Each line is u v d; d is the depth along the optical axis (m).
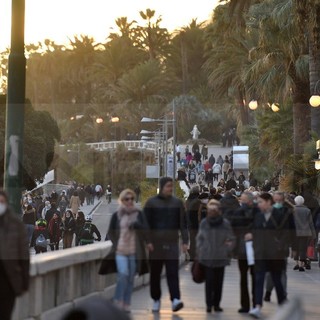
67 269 26.22
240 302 26.58
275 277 27.00
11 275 18.70
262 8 66.69
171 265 26.00
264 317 26.31
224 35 82.75
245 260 26.48
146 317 25.97
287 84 59.25
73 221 43.81
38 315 23.55
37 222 57.03
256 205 26.78
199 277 26.39
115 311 10.09
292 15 63.78
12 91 27.08
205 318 26.06
